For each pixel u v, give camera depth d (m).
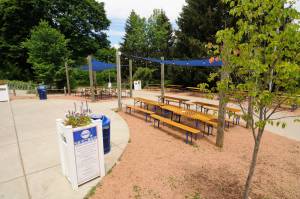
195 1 17.80
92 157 3.47
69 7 25.97
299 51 2.18
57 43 17.36
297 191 3.31
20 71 25.98
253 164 2.77
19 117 8.13
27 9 23.97
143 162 4.23
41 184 3.39
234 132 6.41
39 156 4.45
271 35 2.17
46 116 8.30
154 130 6.50
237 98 2.61
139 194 3.15
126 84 23.38
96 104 11.49
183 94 16.84
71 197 3.05
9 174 3.70
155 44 32.59
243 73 2.49
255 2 2.21
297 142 5.54
